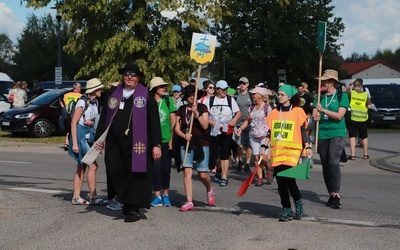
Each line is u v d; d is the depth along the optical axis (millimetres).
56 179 11984
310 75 40938
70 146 9055
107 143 7906
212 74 43844
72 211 8578
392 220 8055
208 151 8844
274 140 7996
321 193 10422
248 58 40500
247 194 10359
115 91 7922
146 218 8133
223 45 40719
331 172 8906
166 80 19547
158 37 19797
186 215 8367
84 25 19656
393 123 27062
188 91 8633
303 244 6773
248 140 13273
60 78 29828
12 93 25359
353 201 9594
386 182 11836
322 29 9406
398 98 27422
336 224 7797
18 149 18172
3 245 6773
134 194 7734
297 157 7883
